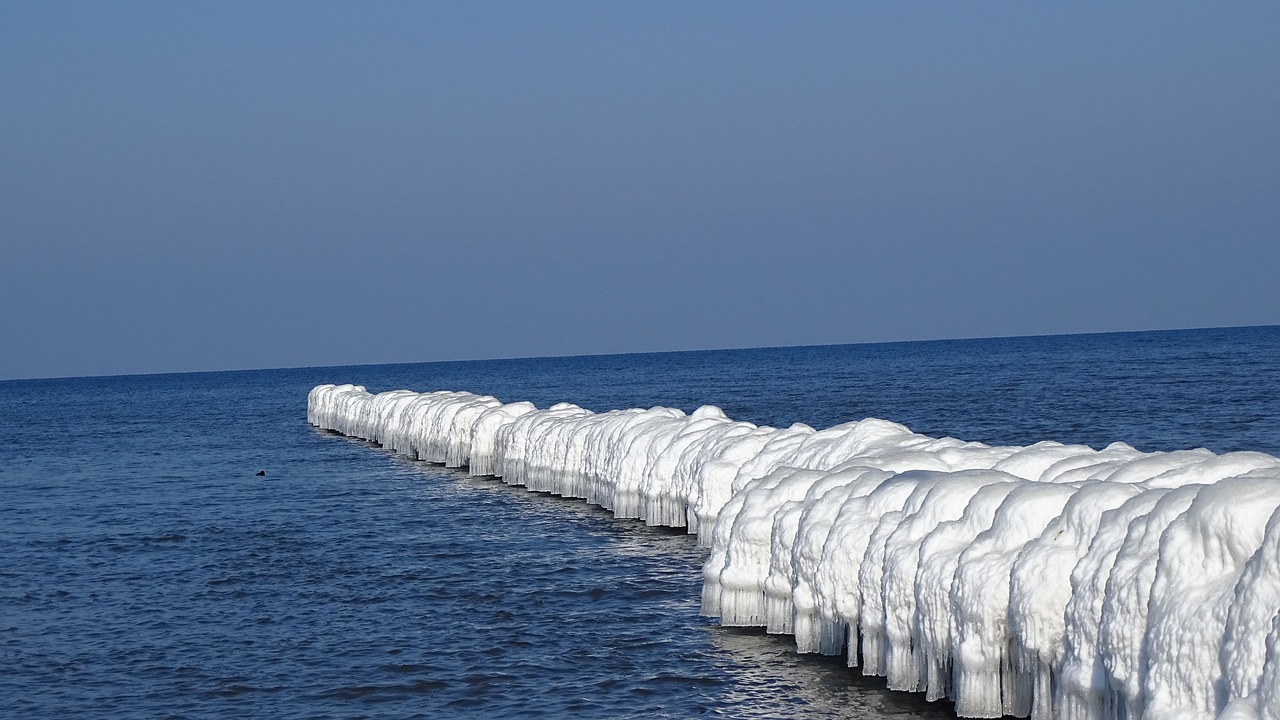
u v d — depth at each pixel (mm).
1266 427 43344
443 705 13391
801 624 13883
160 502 33219
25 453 53500
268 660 15609
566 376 150125
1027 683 10586
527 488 31875
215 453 49438
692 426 24125
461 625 17078
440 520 27344
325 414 62000
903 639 12008
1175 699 8281
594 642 15633
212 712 13461
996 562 10711
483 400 40750
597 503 27453
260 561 23125
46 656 16172
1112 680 8953
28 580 21844
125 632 17469
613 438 26859
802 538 13820
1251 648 7695
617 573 19938
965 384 83750
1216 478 10875
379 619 17734
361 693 13977
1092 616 9352
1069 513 10305
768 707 12430
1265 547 7836
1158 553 8758
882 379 98250
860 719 11703
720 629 15555
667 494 23688
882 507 13102
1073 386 73938
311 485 35906
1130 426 45875
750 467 19141
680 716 12484
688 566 20047
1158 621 8484
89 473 42719
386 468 39906
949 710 11445
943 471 14023
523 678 14242
